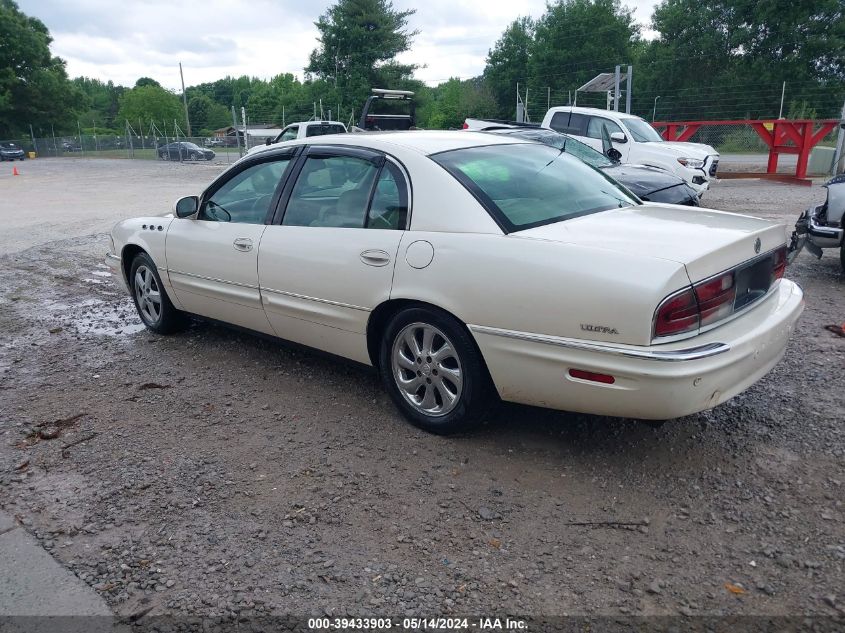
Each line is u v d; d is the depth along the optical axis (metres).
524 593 2.57
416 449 3.65
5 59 69.06
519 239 3.27
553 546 2.84
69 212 15.32
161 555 2.86
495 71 62.28
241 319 4.79
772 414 3.88
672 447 3.57
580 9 56.88
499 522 3.01
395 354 3.83
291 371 4.82
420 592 2.59
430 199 3.60
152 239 5.35
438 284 3.44
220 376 4.79
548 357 3.14
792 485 3.18
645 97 51.91
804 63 46.25
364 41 51.19
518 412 4.02
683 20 50.00
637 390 2.94
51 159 56.12
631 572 2.67
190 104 102.38
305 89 59.94
